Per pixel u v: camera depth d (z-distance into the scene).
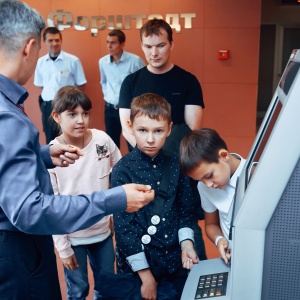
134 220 1.72
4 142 1.15
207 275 1.34
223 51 5.73
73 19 5.94
